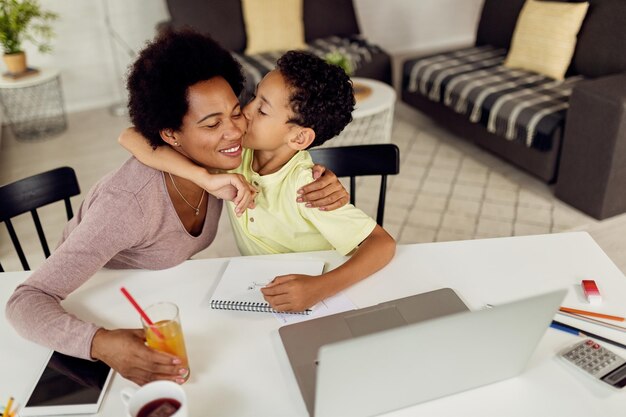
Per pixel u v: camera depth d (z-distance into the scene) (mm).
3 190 1424
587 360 981
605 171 2527
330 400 830
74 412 924
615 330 1056
